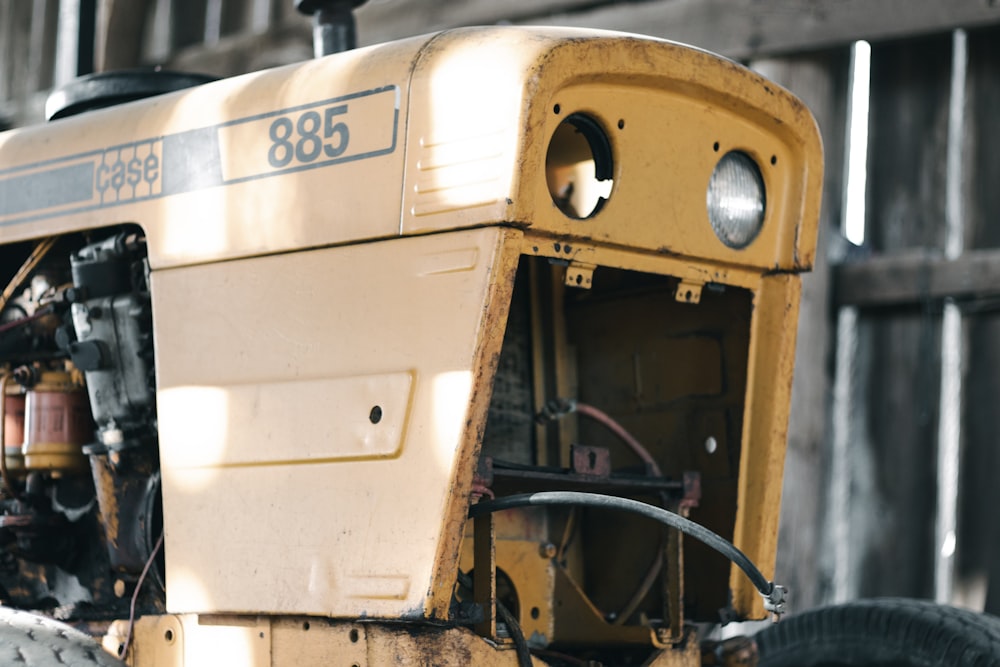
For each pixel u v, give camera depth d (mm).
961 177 5746
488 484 2537
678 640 2980
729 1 5883
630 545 3260
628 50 2633
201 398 2703
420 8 6645
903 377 5836
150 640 2758
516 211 2393
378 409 2473
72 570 3139
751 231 3014
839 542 5926
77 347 2965
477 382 2385
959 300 5727
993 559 5582
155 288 2799
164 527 2732
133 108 2977
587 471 2836
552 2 6281
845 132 5965
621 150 2684
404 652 2428
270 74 2752
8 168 3146
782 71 5805
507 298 2414
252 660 2604
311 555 2521
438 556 2381
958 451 5695
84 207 2979
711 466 3172
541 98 2426
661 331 3254
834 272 5934
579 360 3367
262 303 2648
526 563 3107
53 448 3080
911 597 5758
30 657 2461
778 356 3078
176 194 2795
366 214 2525
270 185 2656
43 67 8422
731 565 3109
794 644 3506
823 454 5863
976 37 5719
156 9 7871
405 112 2506
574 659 2955
